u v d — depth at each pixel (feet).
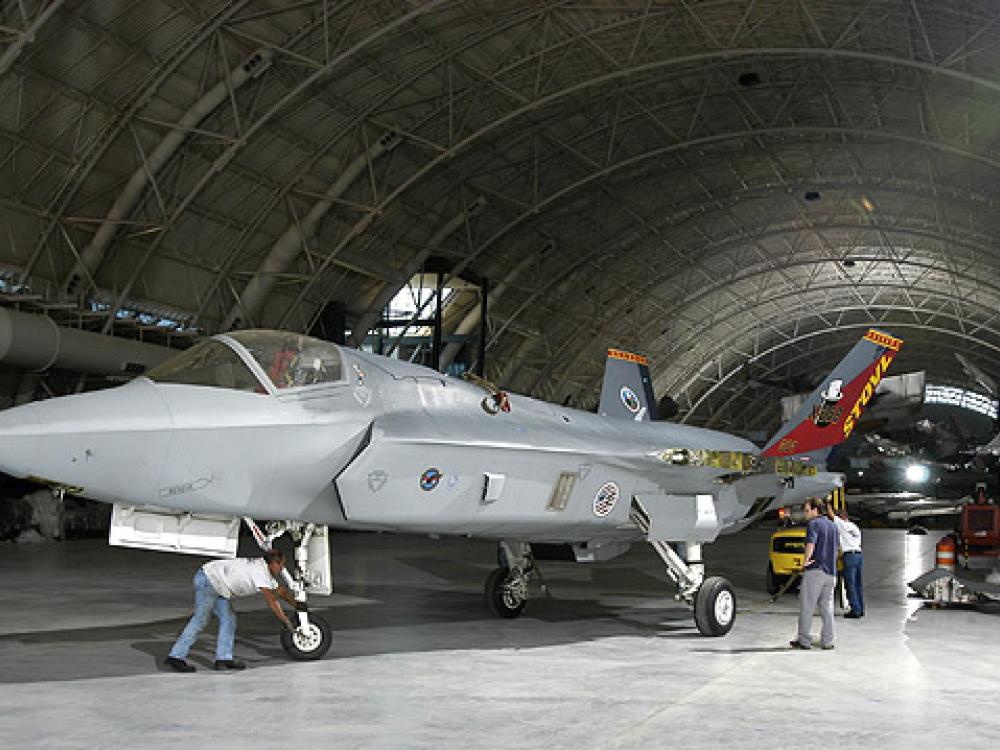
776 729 22.26
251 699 24.17
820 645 34.58
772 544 55.11
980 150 115.34
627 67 100.37
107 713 22.48
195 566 63.62
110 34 73.82
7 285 80.64
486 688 26.27
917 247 163.22
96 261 85.92
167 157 84.48
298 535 31.19
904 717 23.72
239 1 77.00
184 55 78.54
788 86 109.09
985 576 67.97
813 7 90.33
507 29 92.12
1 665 28.32
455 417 33.47
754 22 93.81
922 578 49.52
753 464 40.45
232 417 28.25
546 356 161.27
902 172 131.64
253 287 102.78
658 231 146.61
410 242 117.50
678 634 37.73
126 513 28.76
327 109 93.20
